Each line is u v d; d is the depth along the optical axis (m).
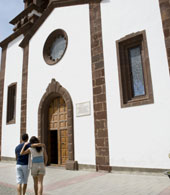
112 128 7.58
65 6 10.91
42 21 12.23
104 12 8.92
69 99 9.29
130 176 6.47
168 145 6.22
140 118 6.95
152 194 4.29
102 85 8.23
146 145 6.66
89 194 4.64
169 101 6.43
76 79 9.35
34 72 11.87
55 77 10.45
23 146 4.43
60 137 9.95
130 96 7.66
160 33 7.03
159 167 6.27
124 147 7.15
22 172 4.38
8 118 13.26
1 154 12.89
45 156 4.60
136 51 7.93
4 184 6.10
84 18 9.75
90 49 9.09
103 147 7.68
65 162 9.42
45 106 10.81
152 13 7.37
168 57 6.67
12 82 13.57
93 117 8.30
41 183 4.25
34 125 11.01
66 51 10.18
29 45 12.79
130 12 8.02
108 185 5.41
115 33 8.34
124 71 7.90
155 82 6.84
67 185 5.67
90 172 7.66
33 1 15.38
